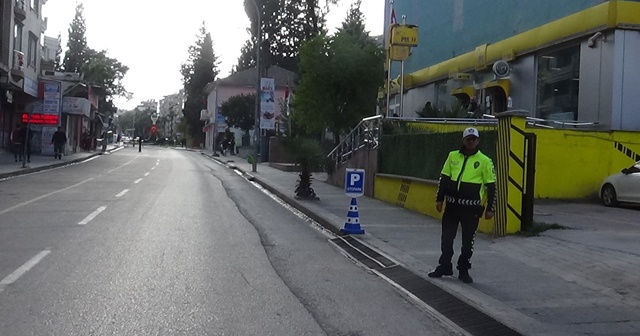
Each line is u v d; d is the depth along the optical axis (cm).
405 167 1895
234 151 6525
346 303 833
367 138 2247
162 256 1081
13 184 2348
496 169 1336
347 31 3128
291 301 827
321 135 3569
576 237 1263
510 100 2503
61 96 4425
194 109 10094
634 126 1972
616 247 1160
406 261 1091
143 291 841
